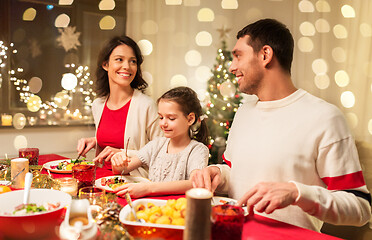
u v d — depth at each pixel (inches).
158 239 29.5
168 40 153.8
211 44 174.4
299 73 138.4
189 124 63.9
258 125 51.2
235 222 29.8
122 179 55.8
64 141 126.6
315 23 131.8
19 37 115.7
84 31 127.8
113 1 132.6
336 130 45.1
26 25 116.8
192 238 27.2
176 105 61.4
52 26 121.8
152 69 147.1
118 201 46.3
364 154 89.8
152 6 145.0
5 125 113.7
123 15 136.1
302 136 46.6
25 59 117.1
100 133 82.4
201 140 72.2
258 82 50.4
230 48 182.4
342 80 120.4
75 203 31.6
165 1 150.9
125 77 78.7
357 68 115.7
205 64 172.9
